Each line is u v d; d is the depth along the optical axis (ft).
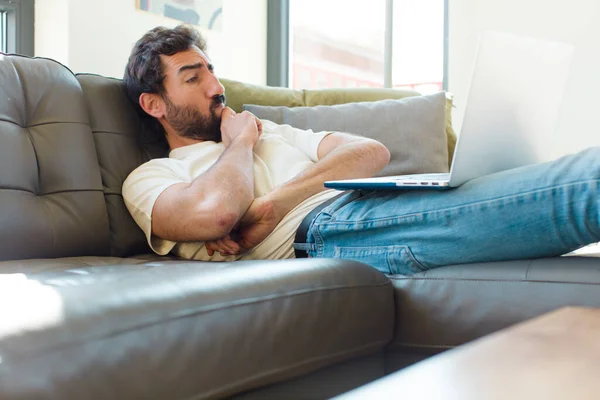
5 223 3.91
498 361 1.36
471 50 10.05
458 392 1.14
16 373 1.83
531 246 3.27
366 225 3.85
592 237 3.09
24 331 1.96
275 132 5.53
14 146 4.14
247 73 11.19
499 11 9.71
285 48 11.60
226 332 2.51
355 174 4.78
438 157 6.20
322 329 2.99
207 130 5.24
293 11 11.79
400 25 11.12
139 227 4.71
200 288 2.57
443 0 10.48
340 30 13.58
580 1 8.95
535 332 1.65
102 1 8.52
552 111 4.06
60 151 4.40
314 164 4.81
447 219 3.49
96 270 3.09
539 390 1.14
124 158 4.87
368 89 7.04
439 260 3.57
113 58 8.72
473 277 3.33
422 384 1.20
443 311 3.37
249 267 3.02
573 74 9.00
